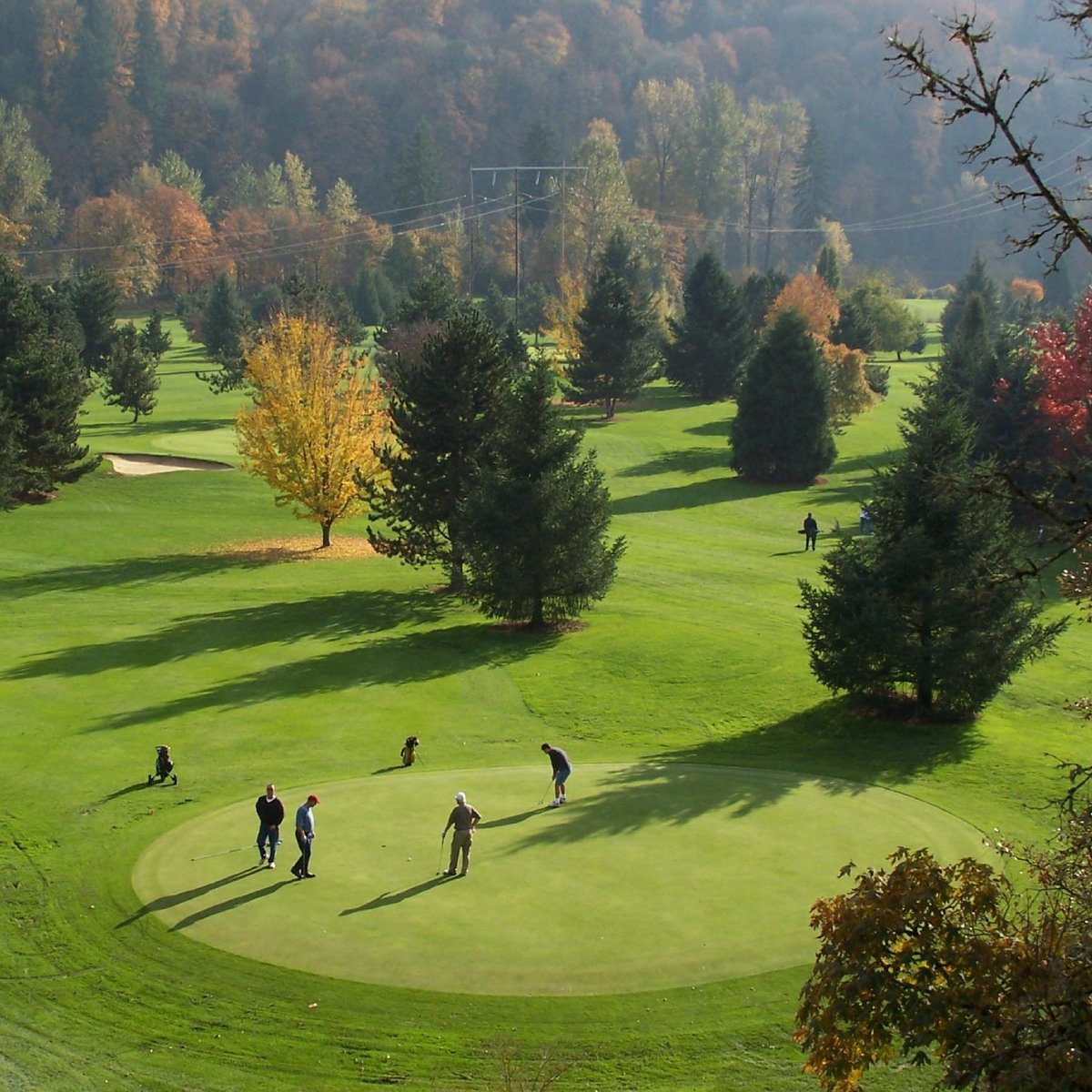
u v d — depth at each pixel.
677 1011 18.20
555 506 44.41
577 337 112.50
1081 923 12.14
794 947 19.88
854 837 25.33
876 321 141.75
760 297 134.62
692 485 78.69
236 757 32.28
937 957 11.89
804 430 78.25
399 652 43.12
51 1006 19.09
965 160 11.83
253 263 187.25
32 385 69.50
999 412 66.94
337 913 21.47
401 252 180.75
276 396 61.19
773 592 52.50
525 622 47.16
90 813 28.19
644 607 49.69
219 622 47.59
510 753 33.25
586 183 168.38
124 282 174.50
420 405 50.19
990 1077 10.76
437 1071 16.92
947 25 11.47
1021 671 38.50
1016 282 180.62
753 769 31.19
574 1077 16.78
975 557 34.12
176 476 76.69
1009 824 27.03
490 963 19.44
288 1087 16.70
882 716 36.25
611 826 25.95
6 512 67.50
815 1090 16.48
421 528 51.88
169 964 20.05
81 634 45.59
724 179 198.62
